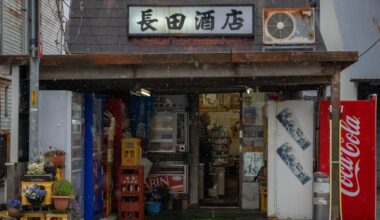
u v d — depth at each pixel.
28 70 11.05
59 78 11.08
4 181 10.11
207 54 10.51
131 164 12.58
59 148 10.56
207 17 13.68
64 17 14.21
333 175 11.14
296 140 12.75
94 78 11.08
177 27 13.64
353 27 19.88
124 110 13.96
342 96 19.64
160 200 14.18
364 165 12.21
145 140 14.52
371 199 12.17
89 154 11.59
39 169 9.02
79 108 11.27
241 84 12.51
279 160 12.77
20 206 8.78
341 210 12.16
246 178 14.59
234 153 17.38
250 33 13.65
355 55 10.55
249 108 14.66
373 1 20.33
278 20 12.54
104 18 14.12
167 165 14.70
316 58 10.57
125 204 12.48
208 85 12.72
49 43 13.62
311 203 12.68
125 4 14.29
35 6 9.52
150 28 13.66
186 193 14.64
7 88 10.51
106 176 12.95
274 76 11.05
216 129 16.98
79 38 13.92
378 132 20.34
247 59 10.54
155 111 14.76
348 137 12.24
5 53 11.24
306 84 12.68
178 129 14.73
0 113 10.20
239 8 13.71
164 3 14.19
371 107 12.22
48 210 8.95
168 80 11.91
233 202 15.40
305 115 12.77
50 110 10.66
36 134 9.40
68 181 9.48
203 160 16.06
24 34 12.20
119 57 10.53
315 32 13.47
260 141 14.60
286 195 12.73
